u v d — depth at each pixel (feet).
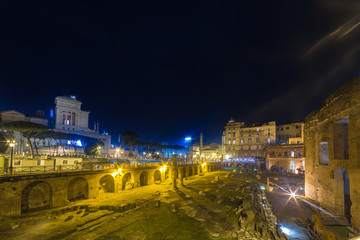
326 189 91.50
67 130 345.10
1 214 73.00
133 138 307.37
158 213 80.12
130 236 60.85
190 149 477.77
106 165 119.03
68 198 98.37
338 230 69.00
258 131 345.92
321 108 98.02
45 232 63.82
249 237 62.59
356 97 68.28
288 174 215.51
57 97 357.61
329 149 88.43
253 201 95.20
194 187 136.26
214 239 61.05
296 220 81.61
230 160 333.01
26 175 79.36
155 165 159.94
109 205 88.94
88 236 60.59
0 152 198.59
